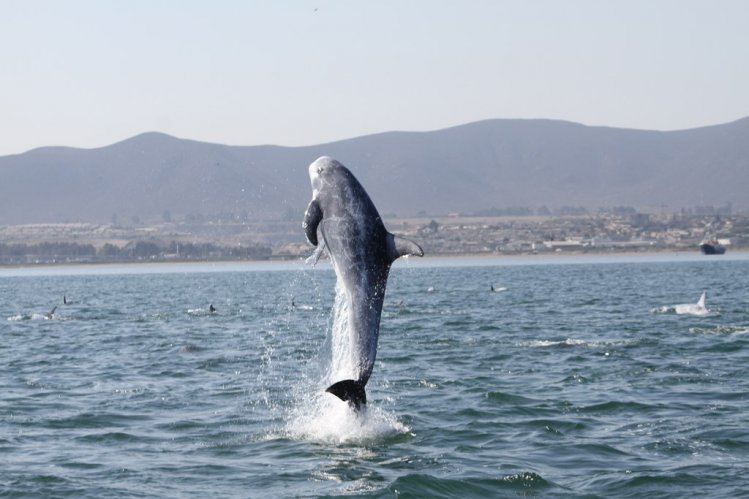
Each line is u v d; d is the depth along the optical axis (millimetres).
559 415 26234
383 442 23203
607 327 52719
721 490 18641
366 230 19984
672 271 162375
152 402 29516
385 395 29656
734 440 22734
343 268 19875
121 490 19234
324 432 24469
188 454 22281
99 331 57812
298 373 35906
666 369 34594
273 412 27406
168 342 49438
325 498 18547
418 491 18812
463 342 45344
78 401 29891
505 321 58375
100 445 23375
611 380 32250
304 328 57812
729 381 31578
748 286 102250
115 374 36469
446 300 83875
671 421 25078
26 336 55031
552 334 48938
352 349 19875
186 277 198750
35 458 22031
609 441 23000
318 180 20312
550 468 20625
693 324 53688
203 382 33781
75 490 19250
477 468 20547
